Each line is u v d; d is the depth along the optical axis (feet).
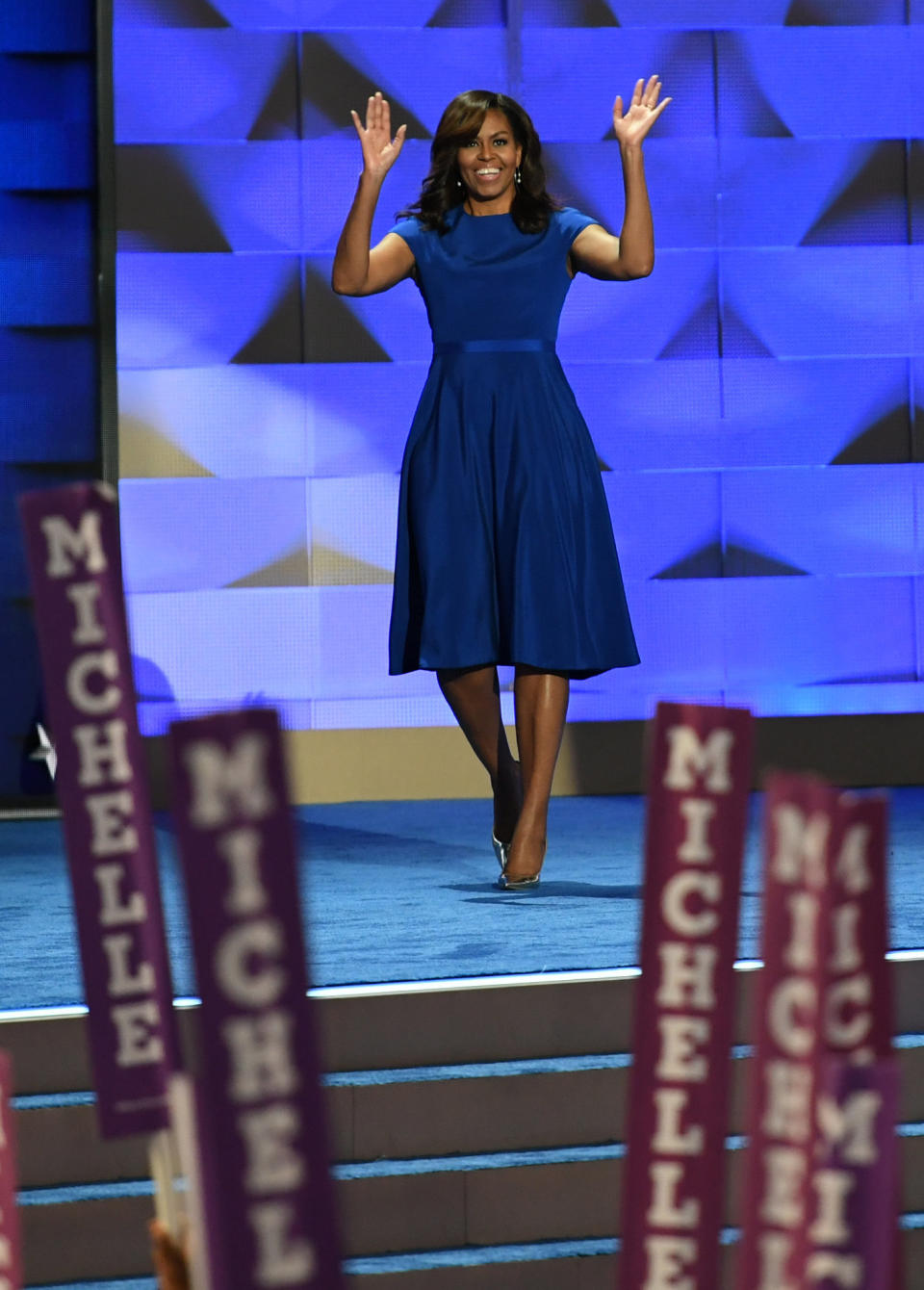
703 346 65.36
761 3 65.51
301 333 63.93
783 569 65.62
